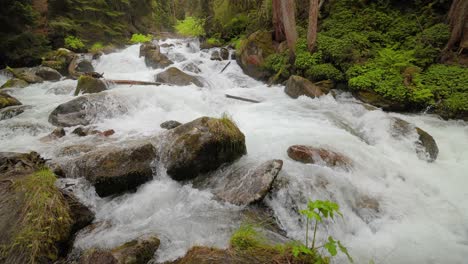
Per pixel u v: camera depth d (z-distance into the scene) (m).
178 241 3.28
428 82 7.96
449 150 6.16
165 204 4.12
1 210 3.07
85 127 6.39
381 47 10.05
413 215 4.21
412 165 5.58
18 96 8.91
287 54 11.16
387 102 7.97
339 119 7.48
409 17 10.77
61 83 10.11
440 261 3.42
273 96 9.55
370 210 4.23
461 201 4.62
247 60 12.45
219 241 3.26
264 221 3.79
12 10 12.38
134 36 21.61
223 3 18.36
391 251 3.51
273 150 5.44
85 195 3.96
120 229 3.52
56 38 16.42
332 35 10.91
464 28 8.51
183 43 18.83
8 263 2.65
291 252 2.72
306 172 4.63
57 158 4.65
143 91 8.07
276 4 12.02
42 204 3.17
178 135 4.86
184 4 36.31
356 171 5.00
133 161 4.38
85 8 19.05
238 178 4.48
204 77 11.39
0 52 12.34
